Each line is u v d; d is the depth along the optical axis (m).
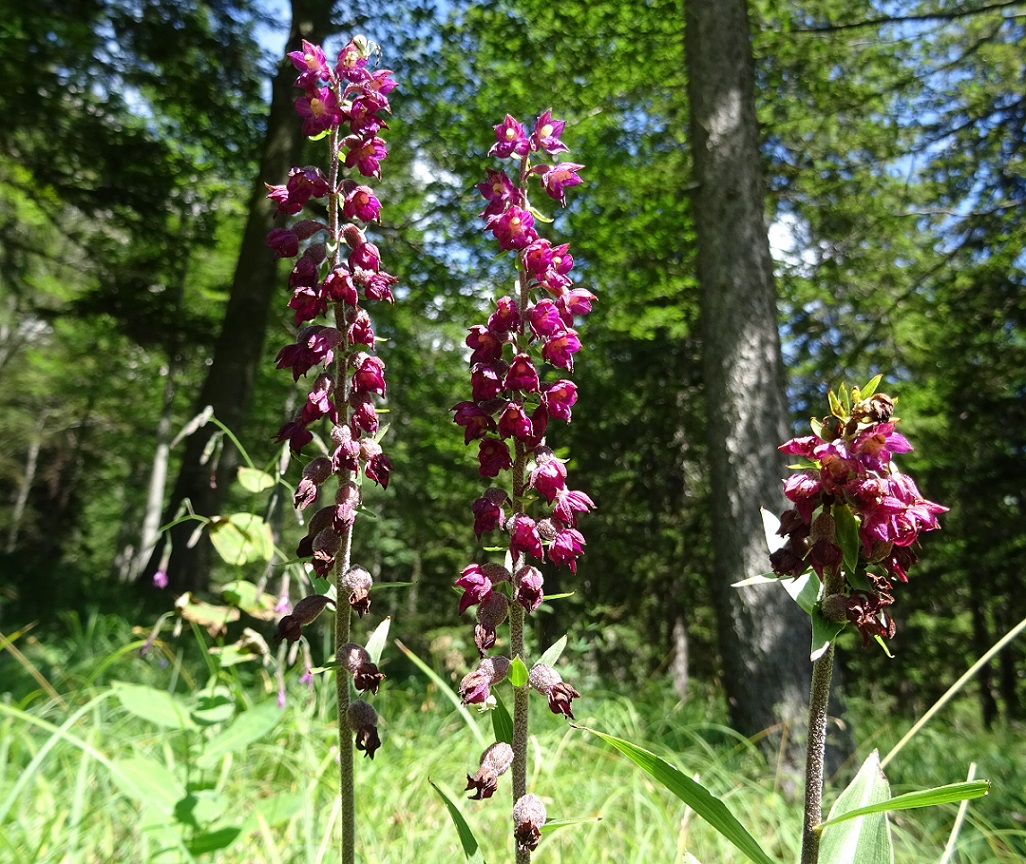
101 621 6.68
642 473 17.06
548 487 1.66
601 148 13.14
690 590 16.05
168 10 12.50
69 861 2.37
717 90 6.72
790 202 13.79
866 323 14.12
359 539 25.52
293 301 1.80
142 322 14.83
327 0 13.30
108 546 38.97
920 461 14.05
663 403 15.95
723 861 3.18
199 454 11.42
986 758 6.39
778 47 12.05
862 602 1.41
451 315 14.93
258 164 15.67
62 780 3.12
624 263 13.55
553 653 1.67
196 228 15.98
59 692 4.49
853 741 5.39
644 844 2.95
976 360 12.02
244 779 3.32
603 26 12.54
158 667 5.38
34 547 31.73
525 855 1.60
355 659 1.71
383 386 1.83
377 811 3.07
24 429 29.00
